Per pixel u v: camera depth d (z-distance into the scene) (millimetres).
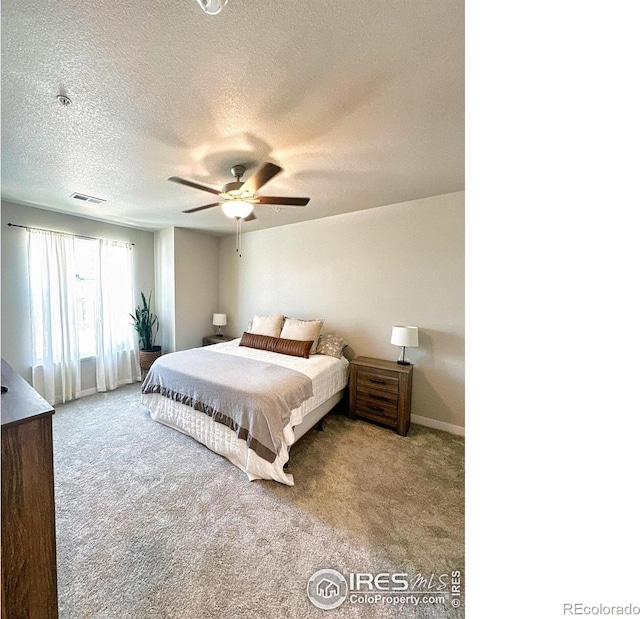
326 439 2609
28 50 1076
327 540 1509
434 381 2947
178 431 2633
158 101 1396
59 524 1558
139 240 4203
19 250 3043
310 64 1171
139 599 1188
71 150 1877
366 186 2578
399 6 931
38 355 3172
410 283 3064
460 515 1710
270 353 3254
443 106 1438
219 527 1573
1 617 831
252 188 2014
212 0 782
